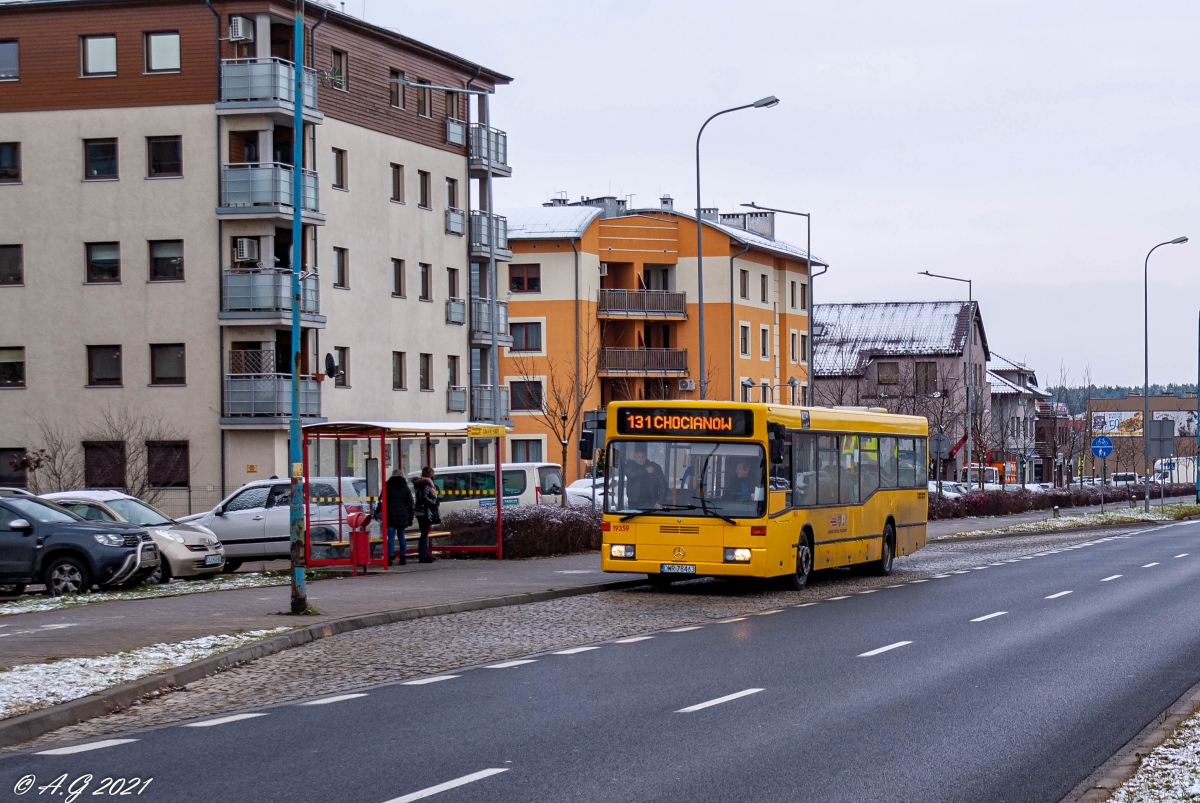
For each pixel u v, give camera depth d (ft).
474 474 127.85
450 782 28.84
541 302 242.58
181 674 44.16
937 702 40.11
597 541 112.78
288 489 102.53
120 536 77.92
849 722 36.63
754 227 296.30
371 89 173.58
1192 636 57.77
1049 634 58.44
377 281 174.60
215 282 156.66
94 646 49.90
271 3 155.53
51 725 36.01
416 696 41.19
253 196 154.51
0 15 160.04
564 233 239.91
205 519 102.17
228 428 156.04
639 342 253.85
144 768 30.48
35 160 160.15
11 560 76.84
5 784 28.99
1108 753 32.53
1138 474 475.31
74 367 159.94
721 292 255.91
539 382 242.17
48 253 160.25
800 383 267.80
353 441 105.19
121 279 158.71
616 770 30.17
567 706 39.17
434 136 187.32
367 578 84.84
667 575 83.25
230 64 155.43
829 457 85.71
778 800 27.43
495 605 70.90
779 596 77.56
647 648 53.26
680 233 258.37
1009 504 206.69
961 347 320.50
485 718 37.11
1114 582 88.43
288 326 157.38
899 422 100.42
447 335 190.80
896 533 98.48
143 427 156.76
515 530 102.68
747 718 37.19
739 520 75.31
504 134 205.16
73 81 159.02
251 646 50.60
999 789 28.60
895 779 29.48
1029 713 38.22
